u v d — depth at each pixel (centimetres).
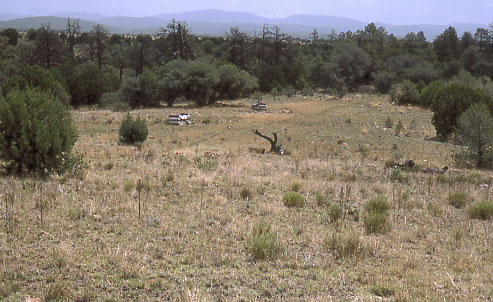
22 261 528
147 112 4306
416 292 479
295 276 532
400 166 1775
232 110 4678
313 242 692
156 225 741
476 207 953
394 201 1053
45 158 1132
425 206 1035
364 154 2156
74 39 9988
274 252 600
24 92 1197
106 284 474
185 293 446
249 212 891
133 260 551
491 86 4606
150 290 467
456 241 740
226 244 658
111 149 1923
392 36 14975
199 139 2644
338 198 1083
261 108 4703
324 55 11994
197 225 760
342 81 8419
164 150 2047
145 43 8975
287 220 841
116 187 1054
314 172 1550
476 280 542
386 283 511
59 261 529
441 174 1591
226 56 10181
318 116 4091
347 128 3362
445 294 481
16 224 685
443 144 2667
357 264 589
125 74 8544
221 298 448
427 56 11706
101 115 3975
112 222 741
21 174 1121
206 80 5200
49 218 731
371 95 7212
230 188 1126
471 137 1927
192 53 8425
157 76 5444
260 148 2273
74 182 1080
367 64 8844
